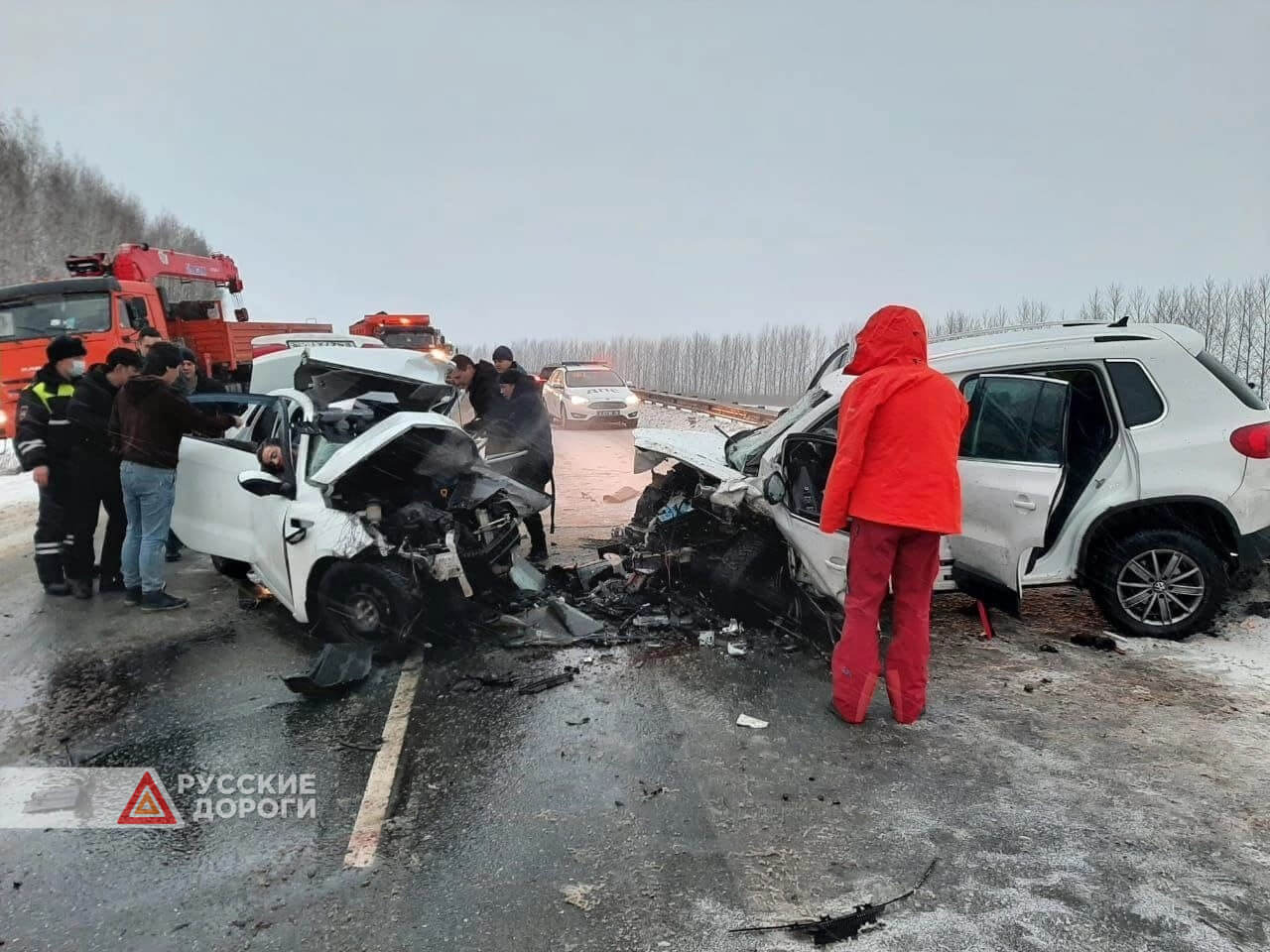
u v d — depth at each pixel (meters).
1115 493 4.36
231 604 5.39
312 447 4.93
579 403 17.94
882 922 2.32
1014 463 4.37
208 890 2.50
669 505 5.48
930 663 4.26
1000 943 2.22
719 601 4.81
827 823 2.83
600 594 5.27
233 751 3.40
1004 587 4.40
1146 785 3.05
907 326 3.52
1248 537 4.28
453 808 2.94
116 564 5.72
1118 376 4.43
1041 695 3.85
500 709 3.77
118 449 5.11
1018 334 4.84
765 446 4.87
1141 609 4.47
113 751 3.41
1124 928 2.28
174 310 15.72
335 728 3.60
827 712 3.72
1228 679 3.95
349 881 2.53
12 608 5.34
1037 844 2.69
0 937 2.29
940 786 3.06
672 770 3.21
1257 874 2.52
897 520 3.36
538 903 2.41
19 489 10.09
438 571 4.33
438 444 5.16
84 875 2.58
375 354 6.80
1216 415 4.32
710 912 2.37
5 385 11.77
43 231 56.34
